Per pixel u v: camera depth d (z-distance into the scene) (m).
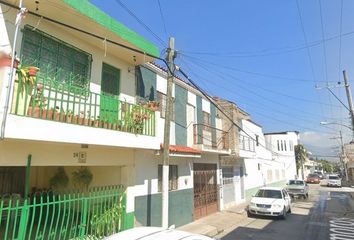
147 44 11.86
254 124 32.78
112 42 9.77
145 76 13.97
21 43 8.48
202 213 18.59
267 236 14.37
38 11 8.85
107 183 12.05
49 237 8.70
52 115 7.89
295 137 68.25
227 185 23.83
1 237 8.62
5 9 8.08
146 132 11.33
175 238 4.69
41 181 12.23
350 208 24.56
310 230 15.80
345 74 23.34
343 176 81.56
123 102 10.56
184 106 17.36
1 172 10.87
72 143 8.62
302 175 67.50
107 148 10.89
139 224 12.27
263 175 35.41
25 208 7.93
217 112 22.22
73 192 10.72
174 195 15.20
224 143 21.31
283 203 19.67
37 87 7.84
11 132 6.86
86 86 10.52
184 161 16.64
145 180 12.91
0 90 6.68
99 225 10.28
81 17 9.24
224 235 14.49
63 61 9.79
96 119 9.26
